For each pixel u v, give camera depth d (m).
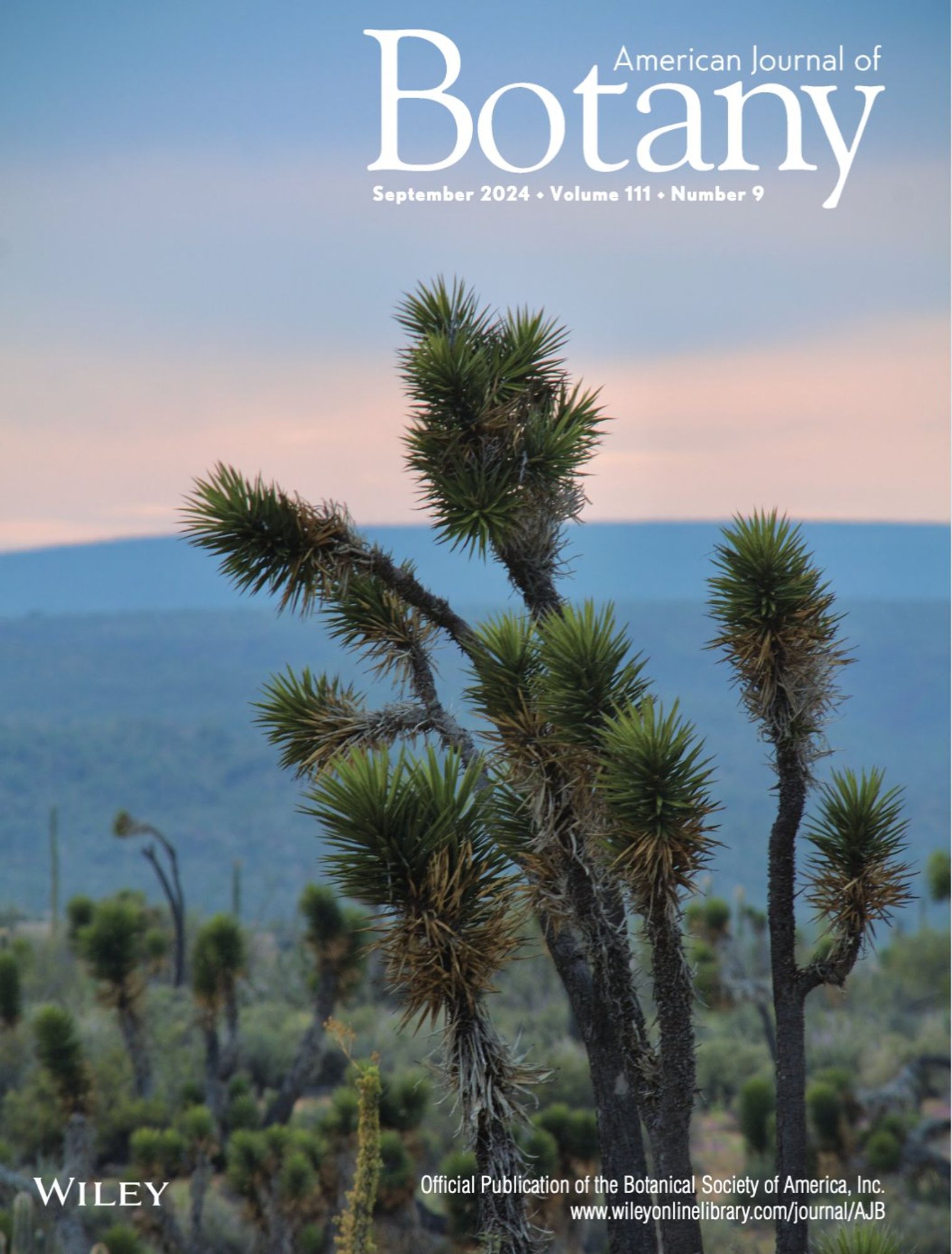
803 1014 2.37
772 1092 9.12
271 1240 6.82
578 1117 6.18
